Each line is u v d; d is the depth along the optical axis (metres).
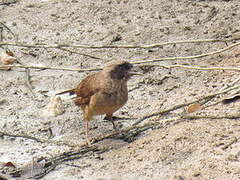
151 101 13.23
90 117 11.87
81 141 11.95
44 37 16.62
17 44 14.94
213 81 13.61
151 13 17.17
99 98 11.45
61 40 16.36
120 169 10.62
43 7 18.28
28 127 12.68
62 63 15.41
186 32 16.06
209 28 16.09
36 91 14.23
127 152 11.14
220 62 14.39
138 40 15.96
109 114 11.95
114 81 11.46
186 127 11.48
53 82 14.58
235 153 10.41
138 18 16.98
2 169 11.05
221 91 12.59
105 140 11.77
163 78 14.05
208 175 9.98
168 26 16.42
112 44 15.86
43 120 12.95
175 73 14.25
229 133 11.05
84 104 11.87
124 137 11.78
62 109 13.27
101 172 10.64
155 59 13.69
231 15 16.56
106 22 17.03
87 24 17.06
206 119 11.74
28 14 17.97
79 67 15.11
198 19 16.53
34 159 11.30
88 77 11.97
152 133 11.69
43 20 17.55
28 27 17.23
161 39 15.89
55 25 17.20
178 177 10.03
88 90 11.62
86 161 11.11
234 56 14.52
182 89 13.51
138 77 14.35
